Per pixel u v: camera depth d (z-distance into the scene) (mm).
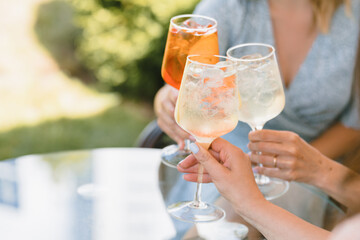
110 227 1370
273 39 2049
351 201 1497
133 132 4254
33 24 6121
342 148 2041
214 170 1217
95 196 1521
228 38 2088
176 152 1720
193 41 1433
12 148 4004
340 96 2006
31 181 1601
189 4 4230
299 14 2027
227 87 1164
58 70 5449
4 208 1454
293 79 2045
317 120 2078
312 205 1484
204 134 1200
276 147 1513
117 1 4500
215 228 1349
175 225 1368
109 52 4656
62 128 4328
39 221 1396
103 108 4691
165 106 1712
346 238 750
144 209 1442
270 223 1200
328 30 1986
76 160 1744
